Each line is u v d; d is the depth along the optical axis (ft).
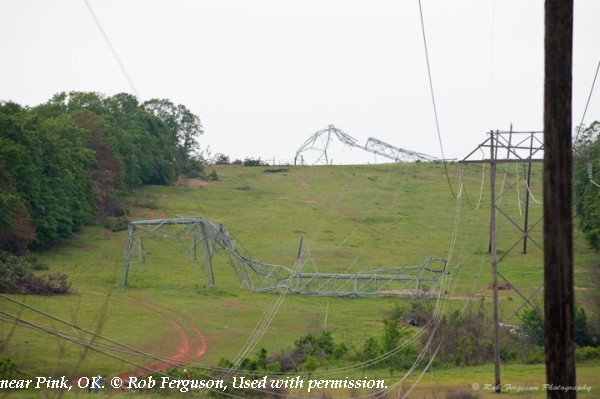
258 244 615.98
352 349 269.64
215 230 470.80
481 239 643.04
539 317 299.58
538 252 582.35
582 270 460.96
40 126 536.01
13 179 462.19
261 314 368.89
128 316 330.54
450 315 299.38
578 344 292.81
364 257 578.25
